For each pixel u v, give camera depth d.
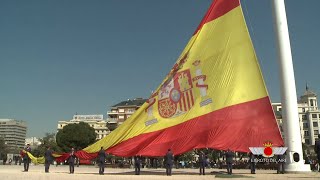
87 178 28.31
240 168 59.50
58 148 120.88
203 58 32.47
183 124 31.47
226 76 31.39
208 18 33.25
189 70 32.62
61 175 31.67
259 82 30.61
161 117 32.41
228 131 30.16
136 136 32.59
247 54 31.34
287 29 34.72
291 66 33.94
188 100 31.94
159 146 31.66
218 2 33.19
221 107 30.77
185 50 33.50
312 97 179.75
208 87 31.59
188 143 30.80
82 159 35.41
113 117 182.62
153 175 31.75
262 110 30.06
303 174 30.44
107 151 33.44
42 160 41.19
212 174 33.59
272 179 24.98
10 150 189.62
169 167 30.73
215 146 29.92
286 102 33.38
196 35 33.34
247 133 29.88
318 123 171.25
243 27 31.77
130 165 75.50
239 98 30.72
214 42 32.44
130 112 179.12
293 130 32.75
